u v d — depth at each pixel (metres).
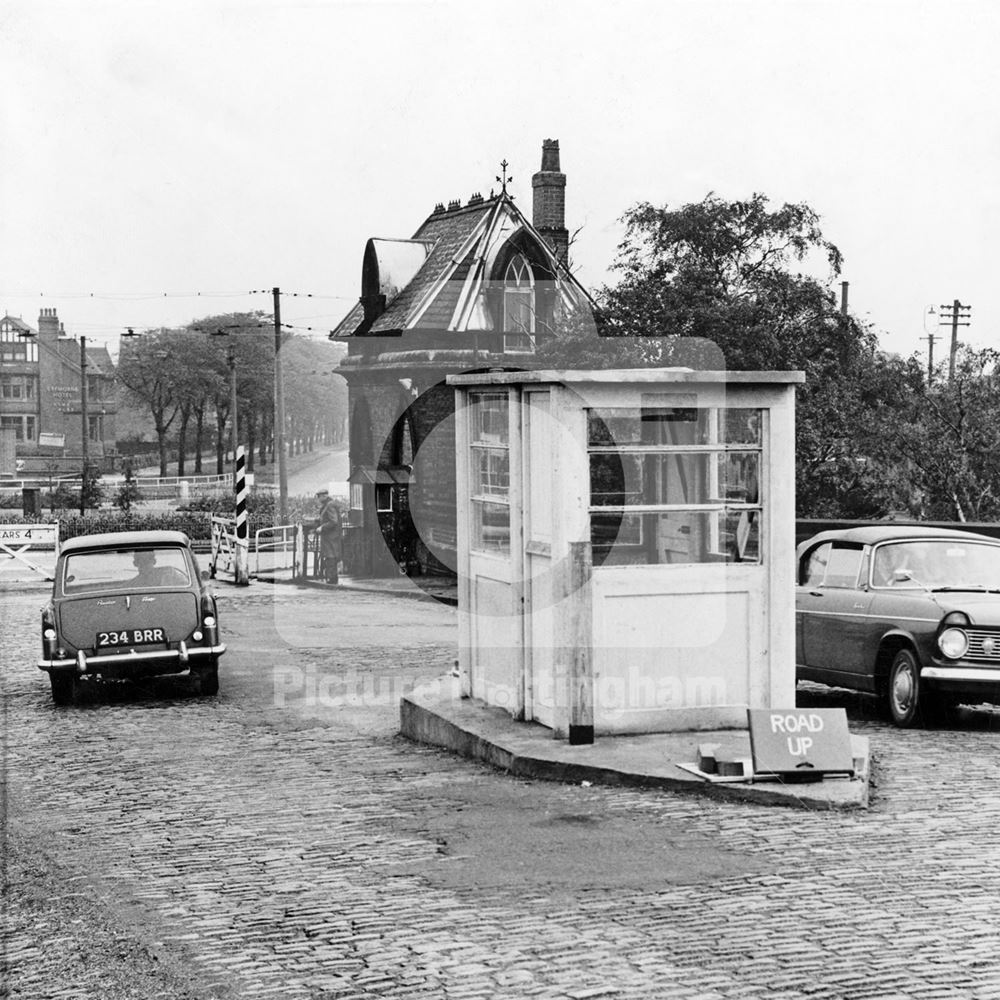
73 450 71.75
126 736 13.02
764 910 6.64
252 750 11.97
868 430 30.16
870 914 6.52
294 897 7.17
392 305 29.11
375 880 7.44
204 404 64.88
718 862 7.55
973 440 29.95
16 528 34.44
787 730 9.33
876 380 30.66
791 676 10.73
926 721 13.11
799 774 9.23
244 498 29.62
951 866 7.37
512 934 6.39
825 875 7.24
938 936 6.17
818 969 5.77
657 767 9.61
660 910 6.70
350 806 9.35
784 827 8.34
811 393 29.80
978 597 13.06
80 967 6.21
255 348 59.31
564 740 10.52
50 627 15.26
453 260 28.55
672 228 28.84
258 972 6.02
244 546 29.55
